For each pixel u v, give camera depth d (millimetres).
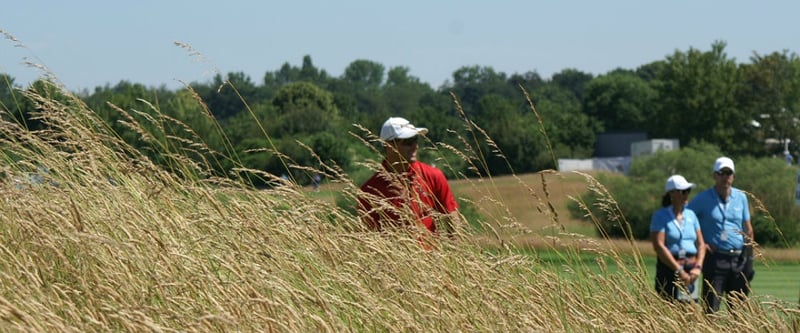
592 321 7191
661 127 119875
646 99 170375
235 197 7230
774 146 112062
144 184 7129
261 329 5293
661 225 12688
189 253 6090
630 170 67188
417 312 6152
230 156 7875
